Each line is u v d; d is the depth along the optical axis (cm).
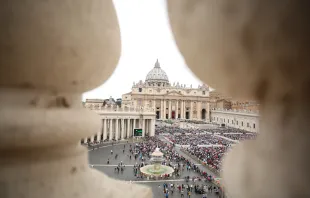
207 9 393
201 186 5956
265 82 403
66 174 472
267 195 398
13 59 382
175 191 5606
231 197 519
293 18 322
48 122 408
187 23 429
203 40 412
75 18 425
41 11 384
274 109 408
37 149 420
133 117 14562
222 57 405
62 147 465
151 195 678
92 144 11694
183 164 8088
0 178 384
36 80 419
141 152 10025
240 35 365
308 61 329
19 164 404
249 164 455
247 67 392
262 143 435
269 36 342
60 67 427
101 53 492
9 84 405
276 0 328
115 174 6856
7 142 372
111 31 517
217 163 7912
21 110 391
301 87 356
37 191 414
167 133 16062
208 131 17088
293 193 356
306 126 353
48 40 395
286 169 370
